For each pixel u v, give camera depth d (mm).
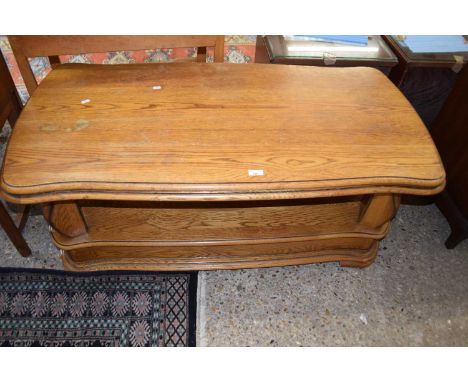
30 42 1313
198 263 1383
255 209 1371
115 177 970
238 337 1303
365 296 1435
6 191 962
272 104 1227
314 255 1426
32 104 1166
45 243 1509
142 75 1318
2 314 1300
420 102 1893
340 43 1689
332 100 1261
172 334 1292
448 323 1385
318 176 1011
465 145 1471
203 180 977
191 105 1202
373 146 1105
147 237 1248
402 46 1706
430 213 1733
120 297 1362
